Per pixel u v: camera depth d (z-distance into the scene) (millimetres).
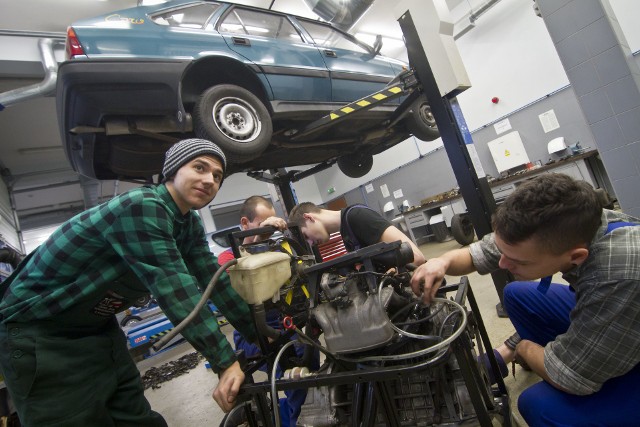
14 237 5422
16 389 980
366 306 797
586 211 650
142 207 917
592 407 729
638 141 2059
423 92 2041
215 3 2564
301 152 3191
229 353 901
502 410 1003
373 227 1278
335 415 919
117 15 2055
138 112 1938
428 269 916
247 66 2342
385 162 7996
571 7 2182
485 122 5867
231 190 8625
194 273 1250
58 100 1888
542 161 5285
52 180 6656
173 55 2076
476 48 5797
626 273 649
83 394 1024
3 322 999
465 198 1863
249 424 1036
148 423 1196
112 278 1035
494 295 2420
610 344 667
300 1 4898
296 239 1282
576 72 2232
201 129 2051
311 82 2703
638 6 4254
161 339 748
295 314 1093
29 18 3842
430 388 866
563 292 1063
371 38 6305
